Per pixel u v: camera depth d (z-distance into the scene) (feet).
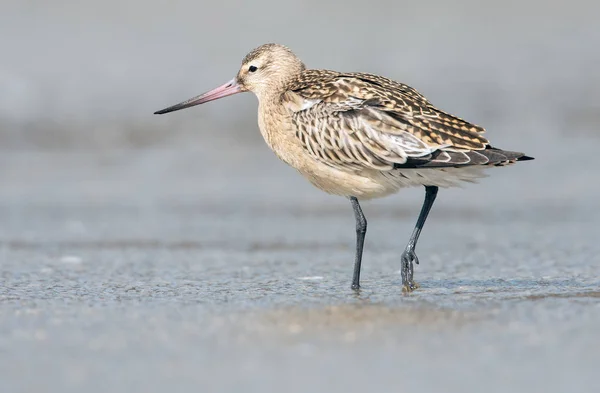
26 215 56.08
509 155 35.91
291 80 42.01
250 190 63.16
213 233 52.31
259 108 43.47
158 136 75.97
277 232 52.70
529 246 48.44
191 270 43.57
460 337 30.53
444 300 36.24
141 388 26.07
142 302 36.29
